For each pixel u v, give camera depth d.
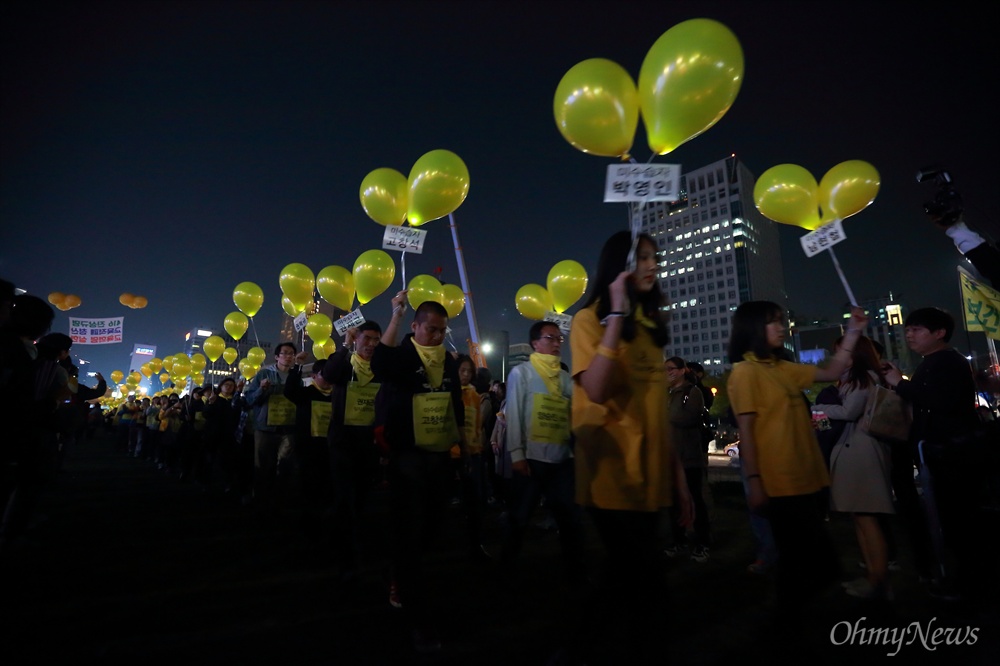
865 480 3.77
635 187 2.41
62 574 4.38
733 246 117.06
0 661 2.77
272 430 6.89
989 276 3.02
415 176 4.37
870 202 3.95
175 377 15.61
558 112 2.75
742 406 2.83
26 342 4.46
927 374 3.75
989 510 4.32
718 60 2.54
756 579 4.47
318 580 4.32
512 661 2.85
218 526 6.53
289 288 6.73
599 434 2.20
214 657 2.88
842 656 3.03
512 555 4.73
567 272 6.52
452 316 7.04
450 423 3.55
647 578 2.08
